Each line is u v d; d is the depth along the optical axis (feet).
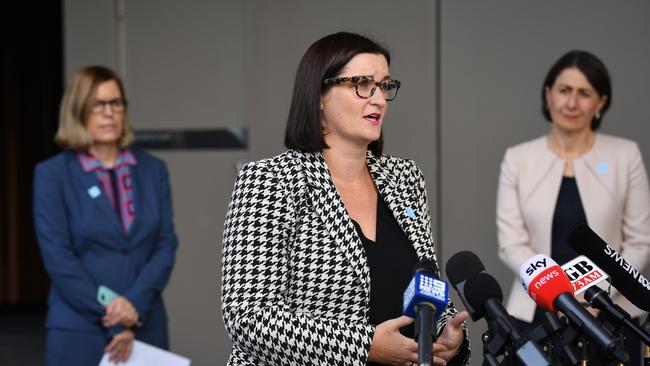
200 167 28.91
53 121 48.65
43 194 19.56
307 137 11.81
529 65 25.32
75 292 19.17
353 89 11.64
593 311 15.64
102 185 19.98
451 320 11.20
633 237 19.11
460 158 25.94
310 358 10.75
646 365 11.23
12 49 48.37
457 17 25.90
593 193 19.04
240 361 11.48
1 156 48.78
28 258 49.21
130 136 20.66
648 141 24.29
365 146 12.11
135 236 20.03
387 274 11.69
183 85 29.09
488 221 25.76
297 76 11.98
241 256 11.09
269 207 11.25
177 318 29.04
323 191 11.52
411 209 12.33
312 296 11.27
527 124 25.41
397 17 26.48
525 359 9.15
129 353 19.44
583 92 19.17
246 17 28.19
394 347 10.85
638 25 24.36
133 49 29.60
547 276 10.11
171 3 29.17
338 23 27.17
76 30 30.09
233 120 28.60
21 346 38.88
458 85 25.94
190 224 29.04
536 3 25.20
